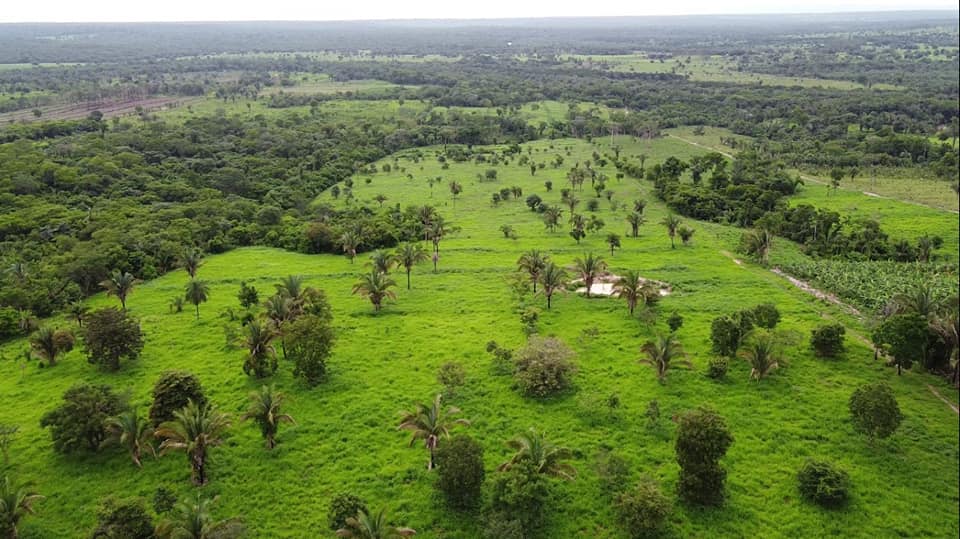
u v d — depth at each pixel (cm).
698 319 9025
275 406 6069
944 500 5234
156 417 6166
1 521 4862
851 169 18412
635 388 7144
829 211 13750
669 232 13550
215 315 9681
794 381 7175
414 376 7569
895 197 16162
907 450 5850
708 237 13612
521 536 4862
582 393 7050
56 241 12888
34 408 7088
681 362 7200
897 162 19225
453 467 5222
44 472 5900
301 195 17538
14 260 11850
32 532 5138
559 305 9775
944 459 5712
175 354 8350
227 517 5284
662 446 6075
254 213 15750
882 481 5466
